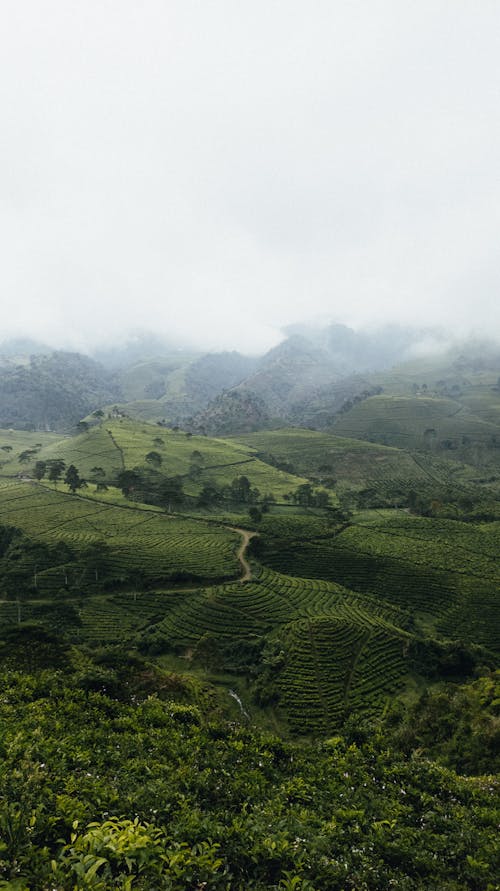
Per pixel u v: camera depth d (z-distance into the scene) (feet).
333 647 216.13
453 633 247.91
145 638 236.43
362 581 307.58
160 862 31.94
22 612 261.65
